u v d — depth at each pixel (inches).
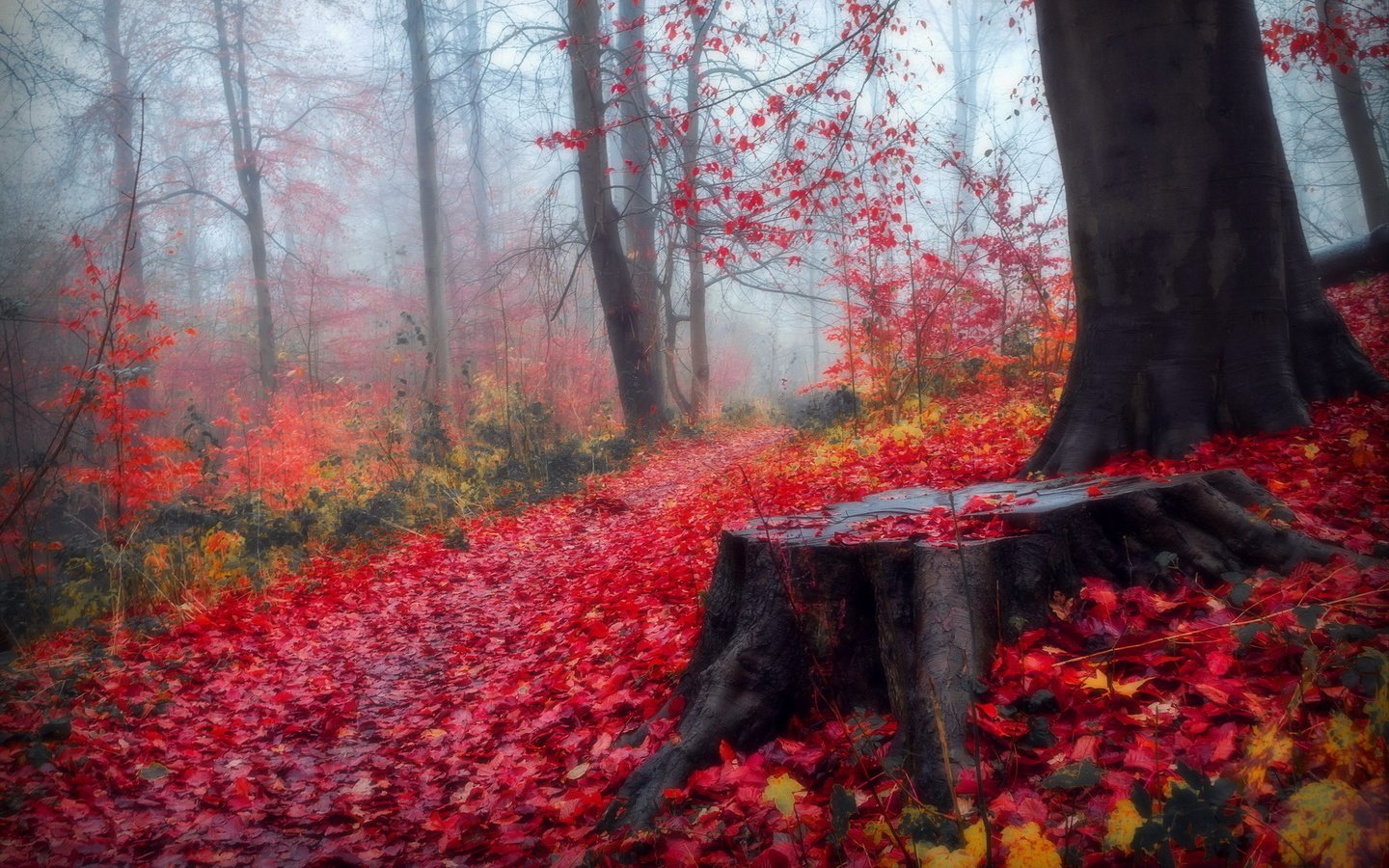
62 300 642.8
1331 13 661.9
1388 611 106.7
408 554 385.1
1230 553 133.8
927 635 112.1
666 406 936.3
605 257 795.4
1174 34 239.1
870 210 514.3
